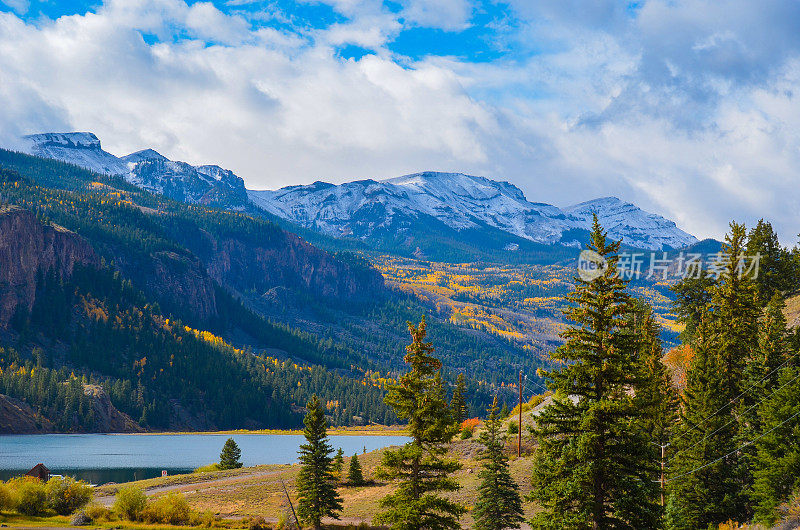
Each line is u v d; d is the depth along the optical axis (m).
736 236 72.12
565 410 45.16
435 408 50.62
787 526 49.97
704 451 60.91
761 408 61.00
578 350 45.84
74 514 73.31
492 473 66.38
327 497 75.69
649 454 43.78
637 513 43.25
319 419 77.31
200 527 74.81
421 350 51.12
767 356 64.75
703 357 66.00
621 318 45.44
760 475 55.53
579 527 43.25
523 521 66.25
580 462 44.22
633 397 44.56
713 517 60.31
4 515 71.69
